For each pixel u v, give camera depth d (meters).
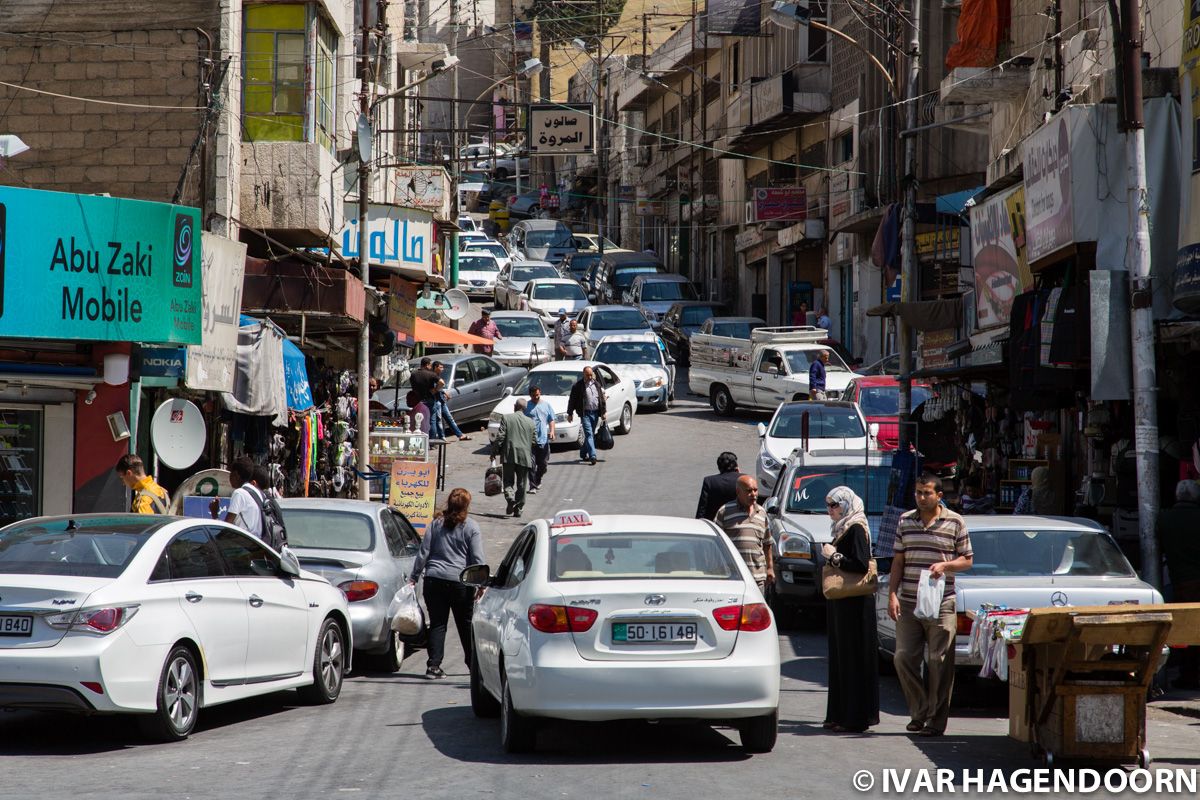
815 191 120.75
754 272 140.38
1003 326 54.16
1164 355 39.41
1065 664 21.91
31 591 23.91
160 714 24.86
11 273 38.62
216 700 26.59
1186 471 38.50
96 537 25.89
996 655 24.67
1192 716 29.33
